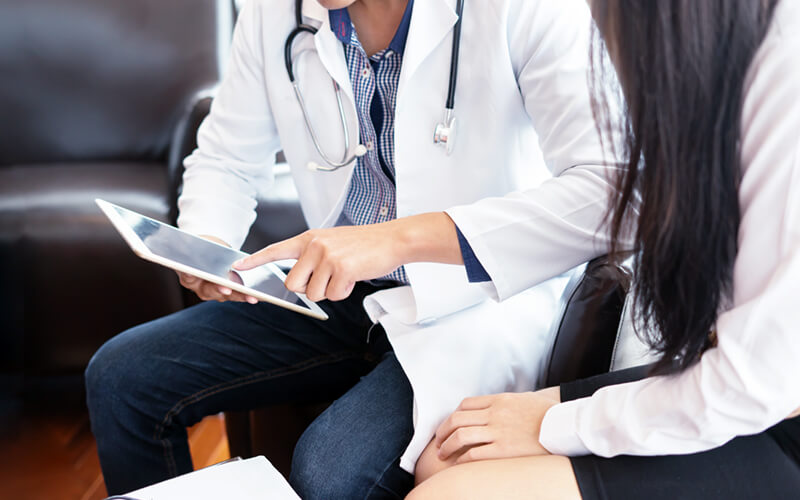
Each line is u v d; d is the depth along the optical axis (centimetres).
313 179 124
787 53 61
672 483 71
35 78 196
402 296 110
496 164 107
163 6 199
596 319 98
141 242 87
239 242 127
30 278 169
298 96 116
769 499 69
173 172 178
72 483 162
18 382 199
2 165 198
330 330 125
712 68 62
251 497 81
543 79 100
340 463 95
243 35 122
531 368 105
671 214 66
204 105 177
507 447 81
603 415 74
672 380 71
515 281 94
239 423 146
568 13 101
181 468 123
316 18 111
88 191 176
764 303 62
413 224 93
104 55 197
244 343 122
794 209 60
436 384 97
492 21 102
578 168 96
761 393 63
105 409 117
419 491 79
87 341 176
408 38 103
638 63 64
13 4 194
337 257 88
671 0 61
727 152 64
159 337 120
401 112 107
